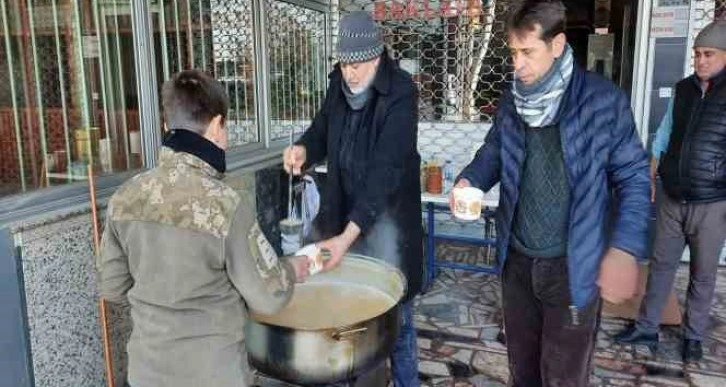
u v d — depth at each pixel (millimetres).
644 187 1553
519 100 1605
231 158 3148
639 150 1575
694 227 2732
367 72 1946
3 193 1934
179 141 1361
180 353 1359
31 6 2062
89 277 2053
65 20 2174
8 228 1750
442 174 3783
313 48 4137
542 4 1480
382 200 1891
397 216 2064
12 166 2014
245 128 3381
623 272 1496
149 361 1387
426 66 4539
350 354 1488
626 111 1575
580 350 1717
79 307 2018
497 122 1819
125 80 2412
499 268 1868
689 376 2674
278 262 1440
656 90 3996
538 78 1529
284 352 1488
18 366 1812
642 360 2818
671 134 2811
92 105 2291
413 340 2275
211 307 1366
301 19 3936
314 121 2338
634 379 2645
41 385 1893
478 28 4363
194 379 1371
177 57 2750
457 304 3568
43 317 1884
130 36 2385
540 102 1561
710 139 2637
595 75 1607
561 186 1628
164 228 1322
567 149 1574
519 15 1490
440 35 4457
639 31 3975
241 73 3309
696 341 2807
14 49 2031
